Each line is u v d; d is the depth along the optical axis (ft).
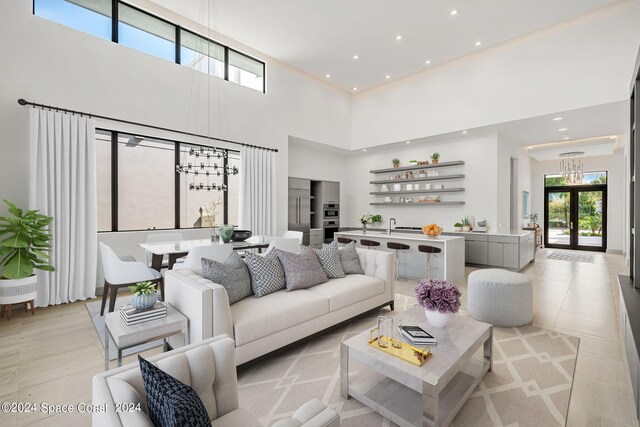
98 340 9.76
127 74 15.40
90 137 14.01
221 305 7.29
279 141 22.34
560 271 20.65
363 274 12.81
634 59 15.33
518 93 18.90
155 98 16.38
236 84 19.99
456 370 6.08
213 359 4.51
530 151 29.91
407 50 19.93
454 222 23.88
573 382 7.45
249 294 9.54
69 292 13.43
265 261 10.00
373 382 7.30
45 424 6.08
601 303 13.55
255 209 20.61
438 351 6.46
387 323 7.68
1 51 12.18
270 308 8.50
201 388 4.30
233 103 19.83
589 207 32.14
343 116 27.30
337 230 29.58
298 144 25.81
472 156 22.97
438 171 24.70
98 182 15.56
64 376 7.75
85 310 12.44
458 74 21.52
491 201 22.08
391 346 6.64
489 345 7.83
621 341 9.63
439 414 6.03
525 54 18.67
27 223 11.40
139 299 7.25
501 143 22.68
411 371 5.72
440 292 7.54
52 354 8.86
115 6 15.46
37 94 12.89
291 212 25.17
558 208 34.14
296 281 10.17
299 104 23.77
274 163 21.68
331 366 8.25
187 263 11.84
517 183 26.86
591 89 16.47
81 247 13.71
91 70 14.29
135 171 16.84
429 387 5.41
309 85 24.52
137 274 11.78
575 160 32.63
